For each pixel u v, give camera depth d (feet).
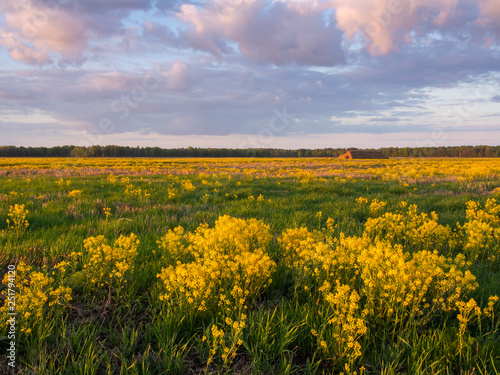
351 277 10.71
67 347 7.69
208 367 7.39
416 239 16.12
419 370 6.82
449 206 28.48
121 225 19.10
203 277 9.32
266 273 10.19
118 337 8.23
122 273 10.09
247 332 8.31
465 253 15.01
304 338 8.12
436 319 9.11
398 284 8.52
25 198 28.91
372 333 8.45
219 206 28.63
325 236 15.08
